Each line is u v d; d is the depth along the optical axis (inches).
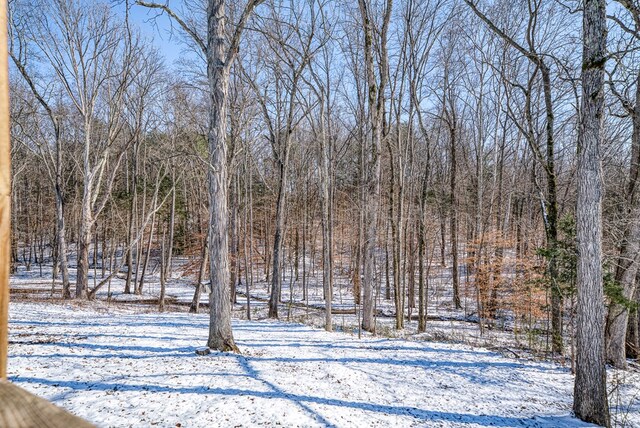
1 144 42.0
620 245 445.1
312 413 250.7
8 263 41.9
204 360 345.1
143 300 991.0
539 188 562.9
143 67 843.4
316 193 1369.3
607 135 479.5
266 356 386.6
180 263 1664.6
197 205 1475.1
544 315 664.4
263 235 1498.5
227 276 390.9
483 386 361.4
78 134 1099.9
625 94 408.5
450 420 274.8
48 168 835.4
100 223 1384.1
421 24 749.3
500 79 821.9
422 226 743.1
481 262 792.9
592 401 288.7
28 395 30.0
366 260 647.8
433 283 1168.2
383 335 615.5
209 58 376.8
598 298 292.0
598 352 289.7
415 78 785.6
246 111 749.3
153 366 319.3
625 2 297.3
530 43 509.0
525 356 506.6
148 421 218.4
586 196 295.6
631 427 303.3
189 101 706.2
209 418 227.8
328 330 610.9
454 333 683.4
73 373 285.6
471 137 1214.9
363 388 321.7
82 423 24.3
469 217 1053.2
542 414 300.2
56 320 505.7
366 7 697.0
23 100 807.1
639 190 451.5
